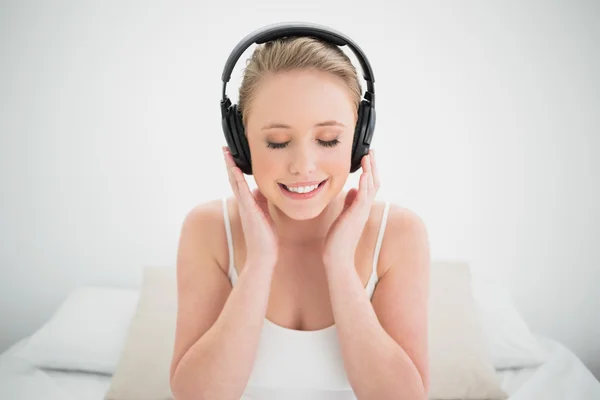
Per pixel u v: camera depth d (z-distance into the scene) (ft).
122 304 5.48
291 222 2.81
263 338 2.72
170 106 5.63
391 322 2.61
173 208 5.87
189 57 5.53
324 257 2.51
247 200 2.44
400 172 5.65
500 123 5.50
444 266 5.37
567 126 5.46
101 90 5.62
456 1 5.31
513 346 4.90
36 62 5.55
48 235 5.95
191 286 2.75
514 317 5.20
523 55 5.36
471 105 5.49
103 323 5.20
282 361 2.71
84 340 4.99
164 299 5.15
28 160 5.78
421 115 5.52
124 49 5.52
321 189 2.20
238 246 2.81
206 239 2.82
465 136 5.55
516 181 5.60
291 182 2.15
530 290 5.79
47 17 5.46
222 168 5.77
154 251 5.98
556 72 5.37
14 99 5.64
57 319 5.24
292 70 2.02
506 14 5.30
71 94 5.63
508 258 5.75
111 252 5.99
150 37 5.50
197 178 5.80
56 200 5.87
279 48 2.06
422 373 2.54
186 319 2.70
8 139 5.73
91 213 5.90
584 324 5.79
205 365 2.47
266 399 2.79
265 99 2.05
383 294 2.68
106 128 5.71
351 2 5.35
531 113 5.47
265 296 2.51
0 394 4.47
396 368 2.43
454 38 5.37
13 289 6.05
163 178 5.80
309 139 2.07
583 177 5.53
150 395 4.45
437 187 5.66
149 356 4.67
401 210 2.85
